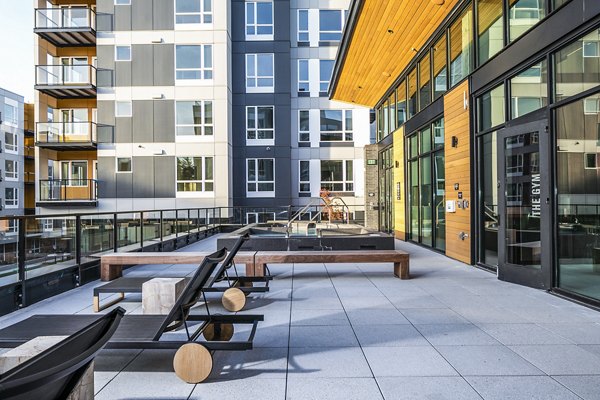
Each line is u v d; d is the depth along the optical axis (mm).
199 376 2654
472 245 7094
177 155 16625
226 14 16672
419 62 10016
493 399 2412
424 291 5184
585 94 4301
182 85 16625
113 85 16641
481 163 6969
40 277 4887
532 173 5266
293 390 2545
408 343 3328
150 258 5832
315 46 18938
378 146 14734
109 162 16641
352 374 2762
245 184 17984
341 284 5656
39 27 16766
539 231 5168
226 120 16641
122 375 2795
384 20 8062
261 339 3441
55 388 1192
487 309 4320
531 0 5301
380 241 7945
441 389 2537
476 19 6875
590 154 4297
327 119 19078
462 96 7332
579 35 4395
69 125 17453
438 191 8930
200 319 3285
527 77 5441
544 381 2645
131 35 16641
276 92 18000
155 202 16562
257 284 5668
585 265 4434
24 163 29953
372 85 12586
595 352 3123
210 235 14289
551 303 4539
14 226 4547
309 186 18984
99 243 6566
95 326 1400
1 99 27422
